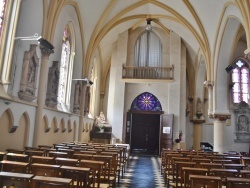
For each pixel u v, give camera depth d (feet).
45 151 25.41
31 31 32.17
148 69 69.10
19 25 30.25
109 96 69.00
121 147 40.70
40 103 34.12
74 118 51.67
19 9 29.30
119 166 29.91
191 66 77.71
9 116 28.30
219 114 49.49
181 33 67.97
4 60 28.14
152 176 34.88
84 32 53.62
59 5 36.70
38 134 33.83
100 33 58.44
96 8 51.90
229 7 40.81
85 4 48.42
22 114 30.76
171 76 68.28
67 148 30.76
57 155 23.75
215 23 48.32
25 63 30.37
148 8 62.28
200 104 74.54
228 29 45.50
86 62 56.24
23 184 11.20
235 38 47.98
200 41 54.65
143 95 71.67
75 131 53.16
